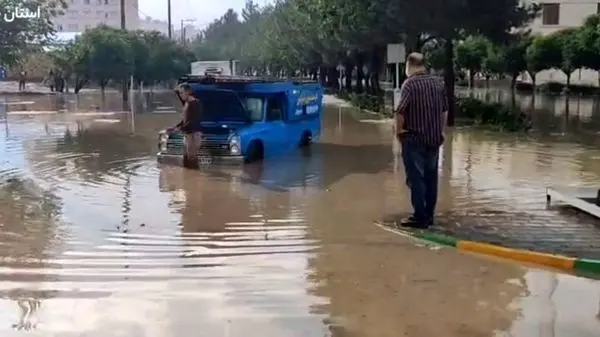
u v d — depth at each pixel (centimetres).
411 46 2619
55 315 572
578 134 2152
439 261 730
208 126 1474
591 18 5394
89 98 4641
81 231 869
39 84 6550
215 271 695
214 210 995
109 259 742
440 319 561
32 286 647
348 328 543
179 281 662
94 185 1196
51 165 1433
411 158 872
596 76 6606
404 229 874
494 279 666
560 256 725
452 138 2023
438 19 2303
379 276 676
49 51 4922
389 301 604
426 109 856
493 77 7788
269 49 7225
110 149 1714
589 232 854
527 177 1288
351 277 673
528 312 575
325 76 6994
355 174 1326
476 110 2630
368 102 3438
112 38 5031
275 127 1577
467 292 627
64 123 2512
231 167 1405
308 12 3653
